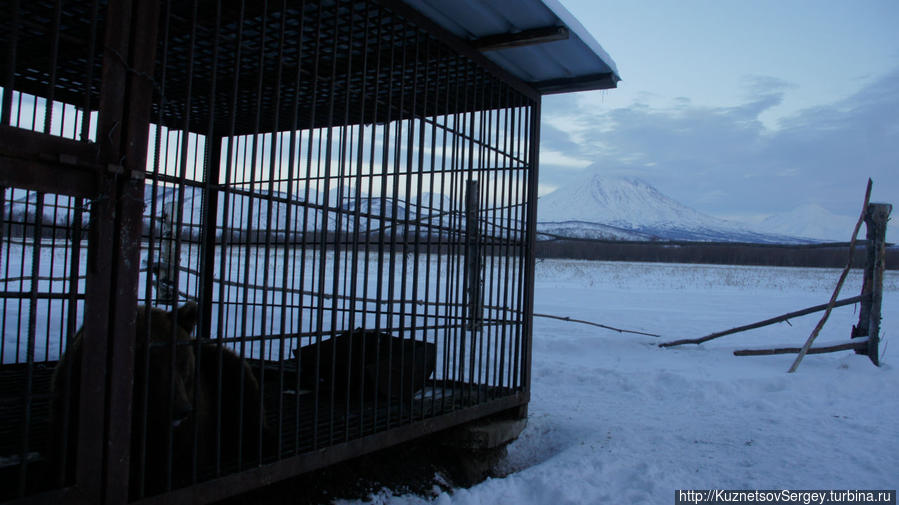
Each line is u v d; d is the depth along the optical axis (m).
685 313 15.84
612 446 4.91
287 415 3.93
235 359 3.49
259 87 2.77
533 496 4.04
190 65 2.49
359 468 3.98
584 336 10.95
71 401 2.36
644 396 6.99
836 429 5.50
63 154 2.05
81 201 2.16
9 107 1.92
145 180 2.38
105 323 2.26
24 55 4.35
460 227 4.35
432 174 3.97
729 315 15.48
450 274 4.26
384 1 3.44
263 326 2.86
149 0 2.35
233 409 3.41
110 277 2.27
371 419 3.86
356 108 5.53
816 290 26.95
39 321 8.68
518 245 5.17
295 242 3.95
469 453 4.70
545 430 5.64
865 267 8.86
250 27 3.71
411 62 4.45
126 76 2.29
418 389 4.88
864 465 4.48
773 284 31.22
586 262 52.94
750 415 6.08
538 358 8.87
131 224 2.32
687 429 5.48
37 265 2.00
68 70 4.54
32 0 3.34
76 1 3.32
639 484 4.12
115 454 2.29
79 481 2.19
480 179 4.61
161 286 5.18
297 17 3.56
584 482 4.13
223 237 2.71
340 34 3.86
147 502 2.41
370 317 9.02
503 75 4.84
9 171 1.93
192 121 6.15
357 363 4.41
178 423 2.59
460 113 5.57
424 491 4.17
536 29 4.10
